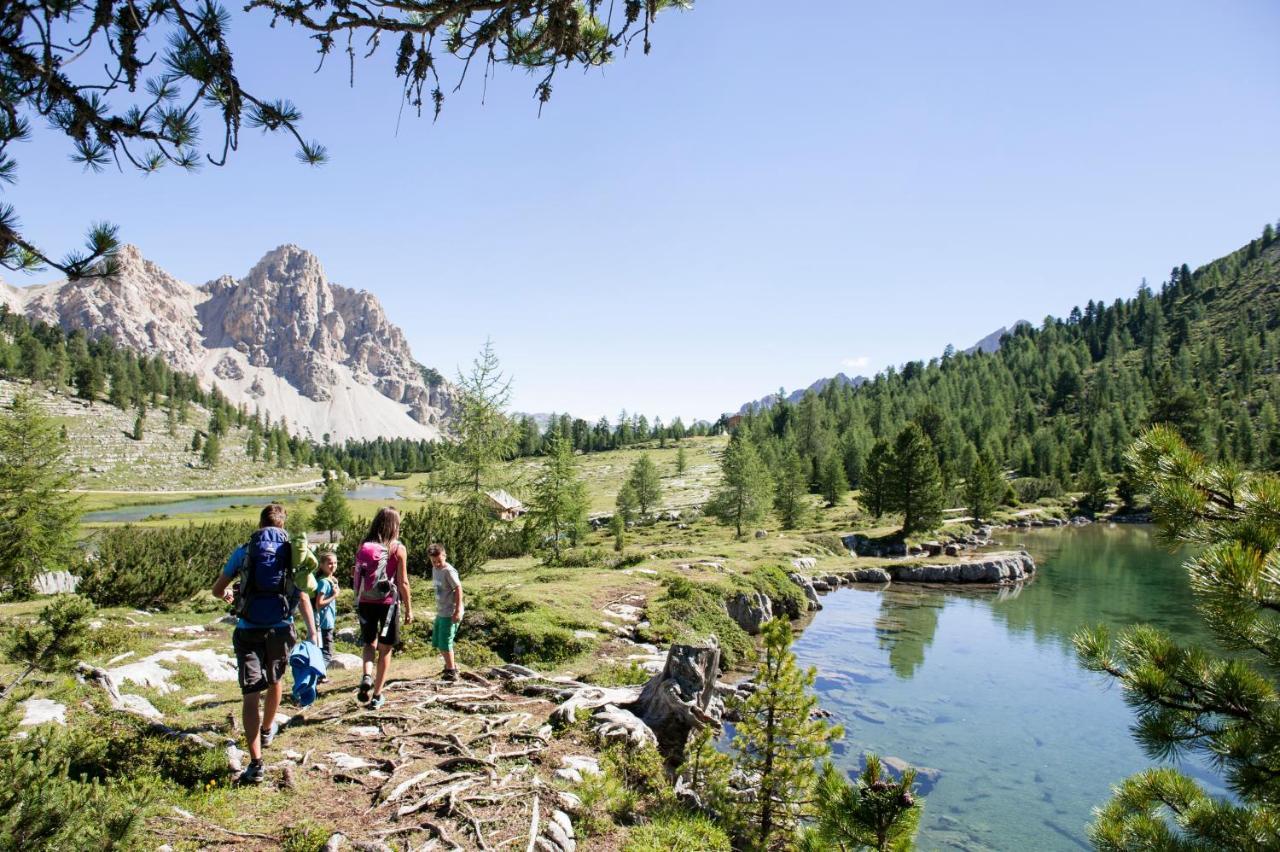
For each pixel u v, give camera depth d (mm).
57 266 3951
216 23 3979
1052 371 178625
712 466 144750
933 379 183750
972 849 12078
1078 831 12734
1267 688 4547
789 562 43062
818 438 119750
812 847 6879
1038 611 34312
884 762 15625
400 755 7961
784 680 9086
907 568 46000
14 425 24391
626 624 19203
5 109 3916
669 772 9398
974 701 20156
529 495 38094
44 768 4273
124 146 4195
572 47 4590
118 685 9891
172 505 122812
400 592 9719
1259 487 4691
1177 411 112938
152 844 5320
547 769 8156
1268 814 4691
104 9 3736
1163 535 4961
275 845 5793
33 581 23094
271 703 7410
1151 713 4969
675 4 4594
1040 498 96625
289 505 117000
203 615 18812
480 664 14016
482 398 31938
